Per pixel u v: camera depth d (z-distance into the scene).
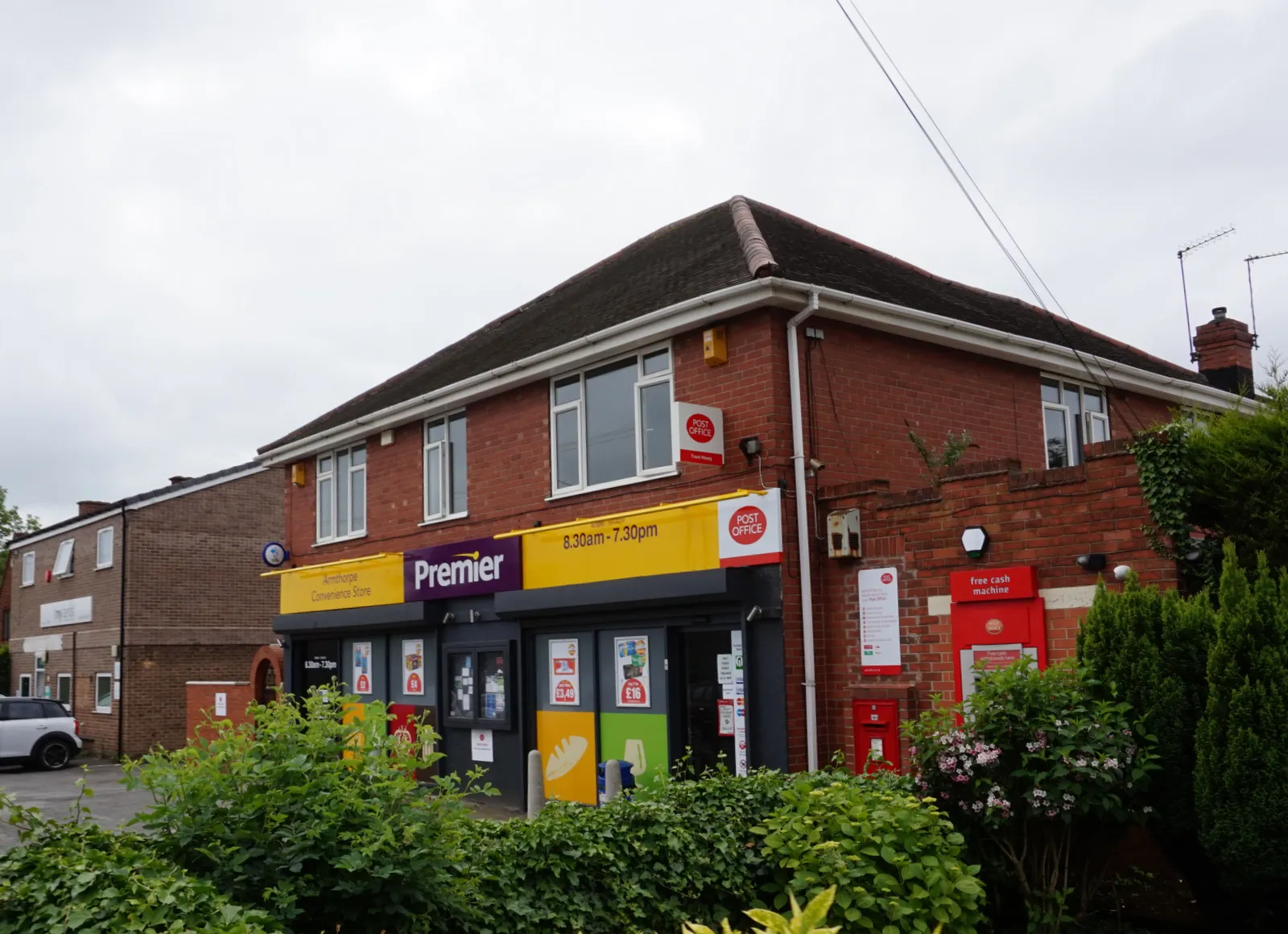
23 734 24.70
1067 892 6.82
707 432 11.66
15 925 3.96
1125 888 7.92
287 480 20.19
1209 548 8.09
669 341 12.69
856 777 6.82
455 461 16.19
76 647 29.56
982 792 6.76
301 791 4.68
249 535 28.72
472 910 4.91
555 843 5.49
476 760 15.06
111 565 27.75
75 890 4.00
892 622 10.46
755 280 11.20
